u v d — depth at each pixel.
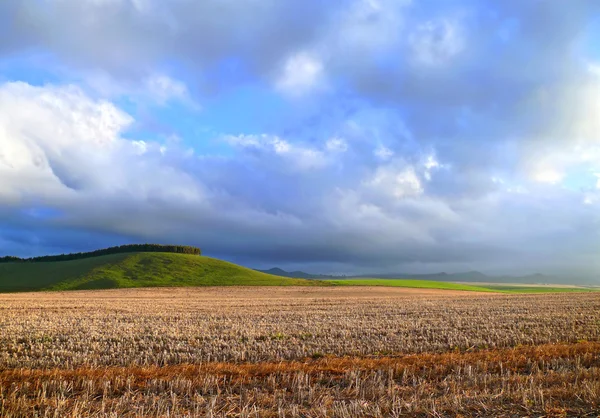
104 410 8.94
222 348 16.97
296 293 72.44
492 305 38.03
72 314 31.70
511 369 12.44
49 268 117.31
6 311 34.72
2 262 134.75
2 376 11.42
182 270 111.56
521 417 8.22
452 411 8.50
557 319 25.44
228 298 56.44
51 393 10.16
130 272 107.00
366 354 15.77
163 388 10.46
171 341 18.50
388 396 9.63
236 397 9.97
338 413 8.34
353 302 45.47
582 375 10.90
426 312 31.52
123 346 17.27
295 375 11.25
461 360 13.19
